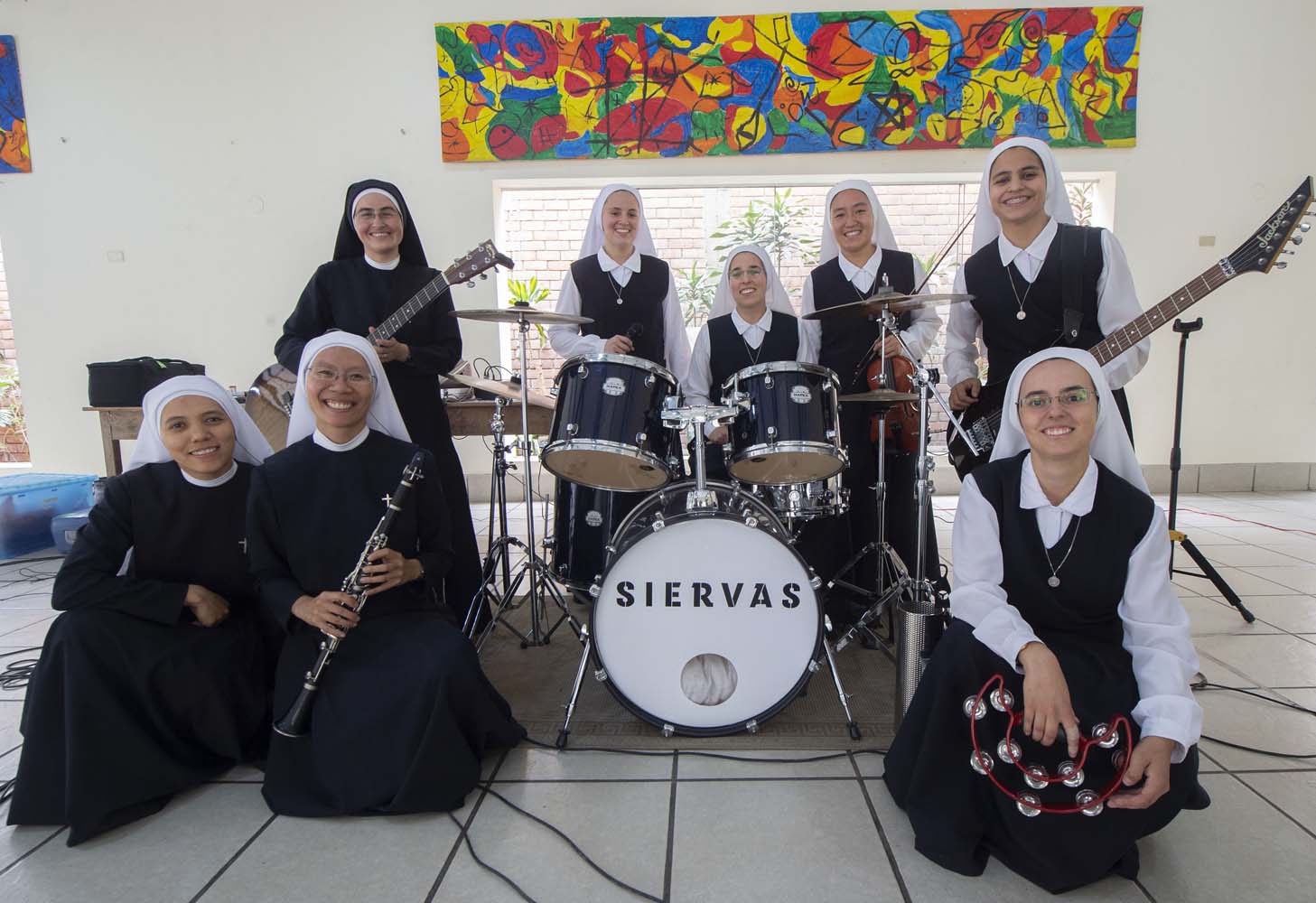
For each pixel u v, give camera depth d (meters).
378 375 1.88
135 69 4.88
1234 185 4.95
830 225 2.87
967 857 1.37
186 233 5.01
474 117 4.83
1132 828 1.29
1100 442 1.51
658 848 1.46
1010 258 2.25
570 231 5.32
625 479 2.25
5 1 4.82
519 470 5.22
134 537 1.78
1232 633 2.58
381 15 4.80
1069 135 4.81
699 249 5.40
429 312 2.56
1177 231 4.98
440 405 2.59
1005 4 4.71
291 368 2.40
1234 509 4.68
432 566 1.86
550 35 4.75
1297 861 1.40
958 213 5.33
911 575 2.67
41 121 4.92
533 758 1.83
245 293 5.05
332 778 1.60
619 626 1.87
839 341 2.76
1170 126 4.88
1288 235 1.95
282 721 1.64
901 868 1.40
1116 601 1.45
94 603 1.66
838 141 4.80
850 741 1.89
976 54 4.73
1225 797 1.61
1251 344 5.13
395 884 1.36
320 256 5.02
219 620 1.81
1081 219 5.18
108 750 1.57
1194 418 5.20
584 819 1.56
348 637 1.72
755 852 1.45
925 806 1.44
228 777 1.77
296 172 4.95
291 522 1.76
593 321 2.75
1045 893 1.33
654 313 2.95
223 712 1.75
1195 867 1.39
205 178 4.96
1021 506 1.49
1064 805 1.30
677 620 1.88
